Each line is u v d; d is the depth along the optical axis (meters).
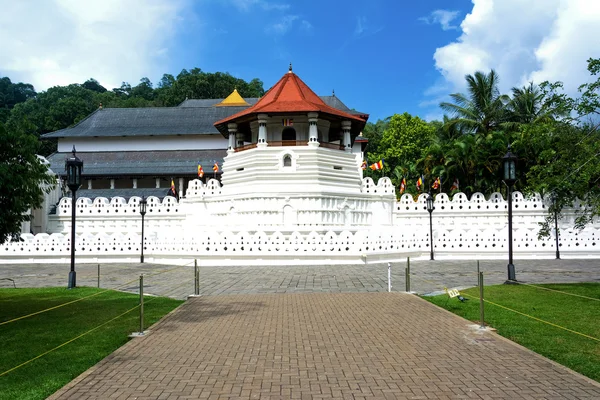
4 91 143.00
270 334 11.03
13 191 13.01
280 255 28.33
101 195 53.91
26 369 8.64
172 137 70.62
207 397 7.16
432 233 31.69
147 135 70.12
